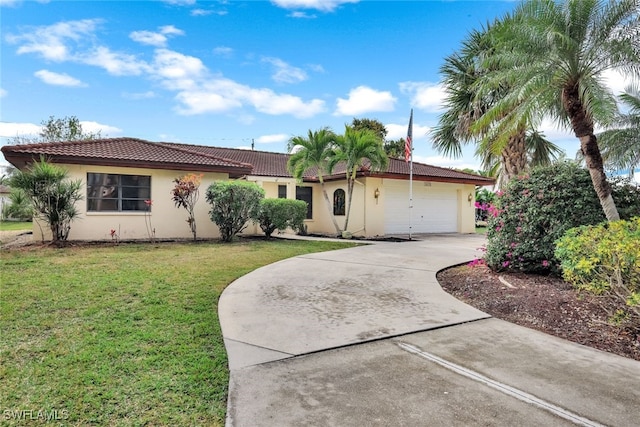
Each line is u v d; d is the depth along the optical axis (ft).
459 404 8.18
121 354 10.71
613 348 11.76
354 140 44.68
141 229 38.86
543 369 10.07
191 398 8.55
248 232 49.52
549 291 17.70
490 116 24.09
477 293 18.74
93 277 20.21
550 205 20.66
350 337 12.41
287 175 55.67
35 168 31.09
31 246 31.83
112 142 41.81
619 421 7.57
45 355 10.52
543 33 20.30
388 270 24.20
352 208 52.85
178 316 14.19
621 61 19.93
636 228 14.35
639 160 29.09
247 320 14.05
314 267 25.14
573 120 20.85
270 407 8.04
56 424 7.44
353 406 8.09
